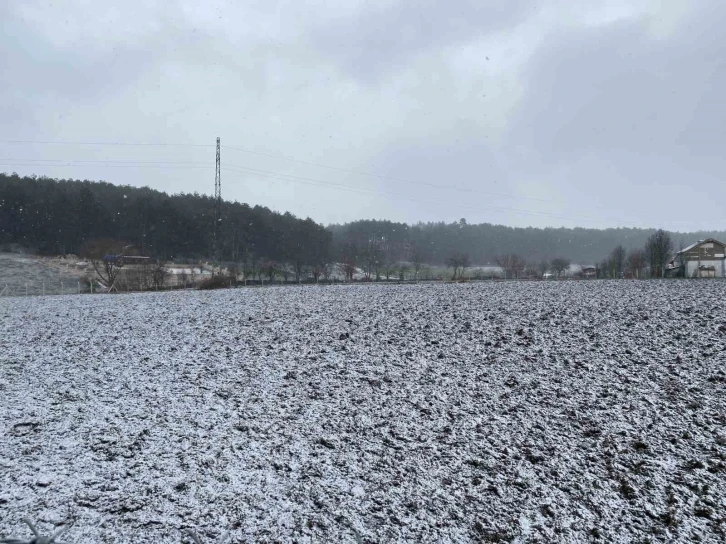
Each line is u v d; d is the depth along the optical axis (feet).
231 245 258.57
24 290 162.71
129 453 28.66
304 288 110.52
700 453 27.61
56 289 165.37
